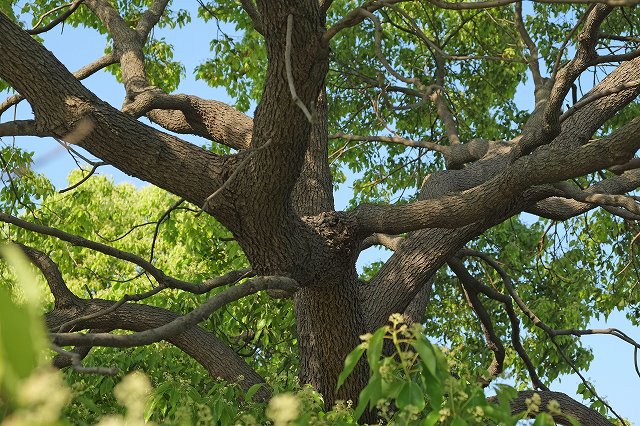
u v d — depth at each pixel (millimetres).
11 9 9828
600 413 7422
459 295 11086
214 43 10609
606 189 6559
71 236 5133
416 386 2404
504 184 4816
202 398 4523
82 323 6102
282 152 4430
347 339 5965
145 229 16797
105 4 8344
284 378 5258
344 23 3879
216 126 6984
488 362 10945
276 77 4168
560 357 10938
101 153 4641
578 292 10836
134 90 7113
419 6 10703
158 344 6797
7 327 756
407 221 5219
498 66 10945
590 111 6434
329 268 5379
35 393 976
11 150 7754
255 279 4051
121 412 4980
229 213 4824
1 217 5059
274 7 3873
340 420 3383
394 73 3504
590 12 5047
